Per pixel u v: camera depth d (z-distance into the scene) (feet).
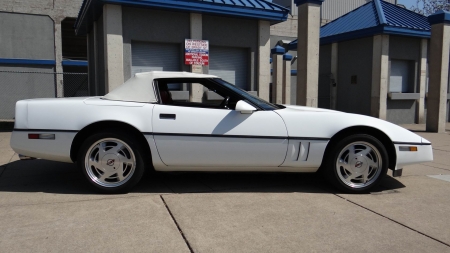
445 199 14.26
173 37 31.04
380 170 14.71
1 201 13.34
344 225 11.45
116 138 13.91
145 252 9.49
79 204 13.03
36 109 14.14
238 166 14.55
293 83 64.34
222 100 15.12
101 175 14.16
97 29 35.01
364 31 43.91
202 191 14.83
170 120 14.05
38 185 15.52
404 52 45.78
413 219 12.06
